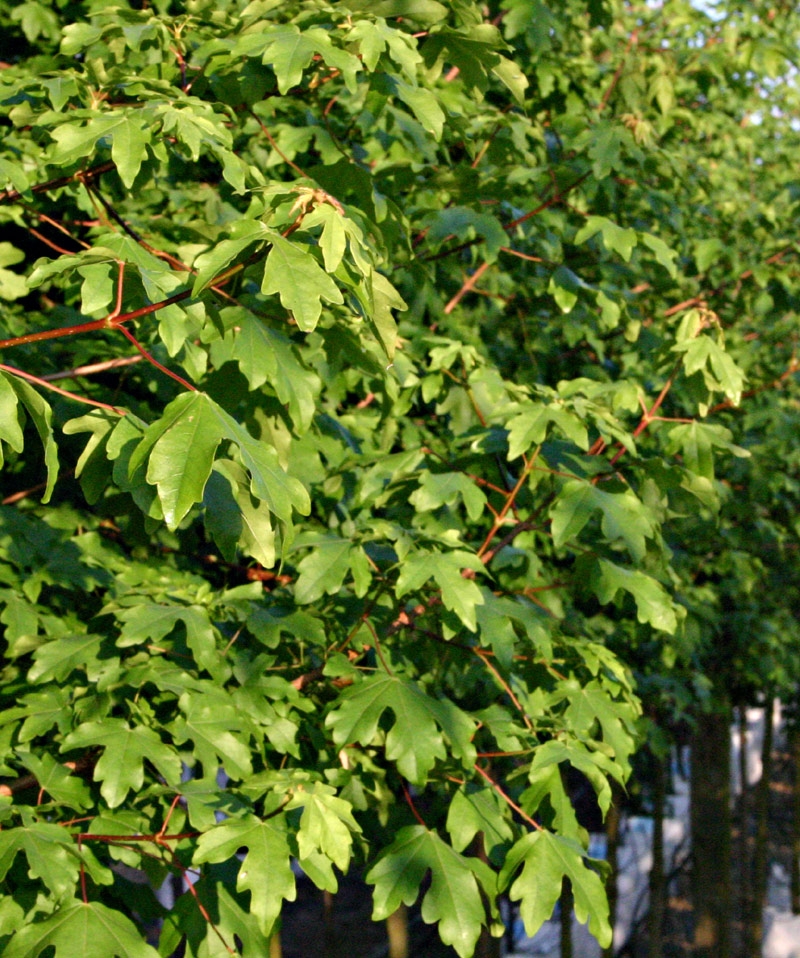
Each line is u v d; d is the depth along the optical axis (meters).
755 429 6.00
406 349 3.76
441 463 3.08
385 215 2.72
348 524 3.09
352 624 2.84
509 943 8.23
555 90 4.48
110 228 2.57
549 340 4.82
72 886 1.97
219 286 2.19
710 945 7.89
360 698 2.37
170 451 1.58
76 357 3.37
